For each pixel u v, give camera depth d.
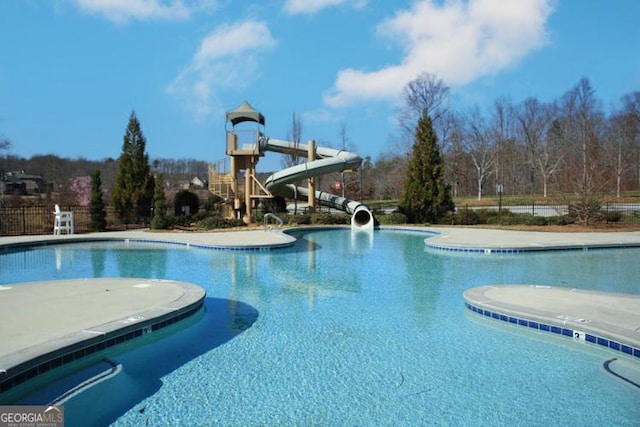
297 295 9.12
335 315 7.67
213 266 12.56
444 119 47.50
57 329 5.71
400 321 7.30
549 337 6.39
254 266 12.52
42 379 4.82
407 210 26.02
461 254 14.60
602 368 5.36
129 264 12.98
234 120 25.16
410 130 46.66
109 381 5.00
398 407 4.45
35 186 53.34
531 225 22.75
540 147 55.59
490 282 10.24
